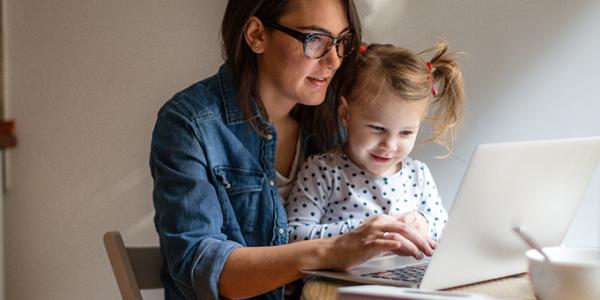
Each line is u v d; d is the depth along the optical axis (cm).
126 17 208
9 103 217
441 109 163
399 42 180
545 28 163
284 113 156
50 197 217
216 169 140
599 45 157
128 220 213
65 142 215
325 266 118
